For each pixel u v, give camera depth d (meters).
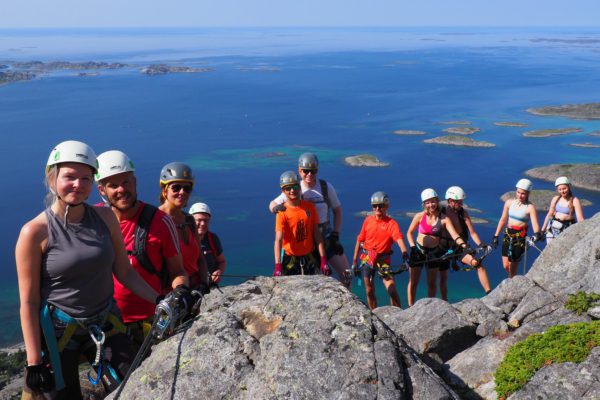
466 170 152.00
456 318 7.65
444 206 13.58
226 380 5.09
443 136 197.62
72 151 4.94
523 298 8.51
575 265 9.48
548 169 138.00
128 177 6.13
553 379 5.88
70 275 5.05
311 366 4.94
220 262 10.83
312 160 11.99
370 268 14.01
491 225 107.00
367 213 120.50
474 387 6.70
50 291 5.08
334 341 5.15
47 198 5.12
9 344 70.25
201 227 10.54
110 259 5.27
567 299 7.64
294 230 11.47
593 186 126.94
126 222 6.25
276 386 4.85
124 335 5.53
